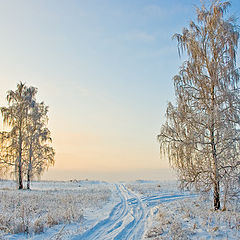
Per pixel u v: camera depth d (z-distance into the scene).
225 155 11.45
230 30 12.43
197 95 13.35
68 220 10.87
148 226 11.12
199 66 13.34
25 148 28.36
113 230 10.11
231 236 8.09
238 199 11.39
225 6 12.98
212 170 11.89
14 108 28.19
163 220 11.13
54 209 13.11
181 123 13.09
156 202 19.86
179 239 7.92
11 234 8.36
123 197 22.94
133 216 13.73
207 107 12.75
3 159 26.94
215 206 12.78
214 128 12.20
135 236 9.30
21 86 29.53
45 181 49.41
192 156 12.37
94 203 17.27
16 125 28.03
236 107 11.77
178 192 26.92
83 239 8.59
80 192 25.91
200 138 12.21
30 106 28.97
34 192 23.64
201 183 12.23
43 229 9.14
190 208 13.68
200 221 10.38
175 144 13.16
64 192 25.38
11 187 31.17
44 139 29.31
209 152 12.00
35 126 28.98
